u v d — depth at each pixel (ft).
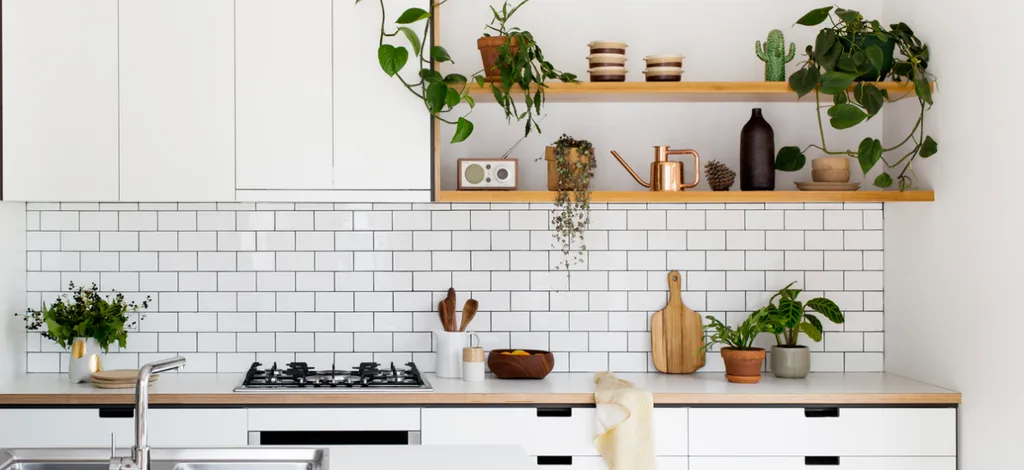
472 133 13.97
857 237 14.14
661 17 14.10
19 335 13.43
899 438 11.99
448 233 13.92
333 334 13.88
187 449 8.27
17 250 13.39
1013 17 10.86
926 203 12.90
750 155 13.12
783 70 13.11
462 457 8.41
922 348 13.00
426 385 12.35
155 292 13.80
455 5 14.01
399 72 12.55
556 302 13.97
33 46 12.42
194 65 12.49
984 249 11.46
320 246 13.85
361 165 12.54
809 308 14.08
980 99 11.57
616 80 13.01
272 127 12.50
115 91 12.46
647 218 14.01
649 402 11.68
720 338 13.33
